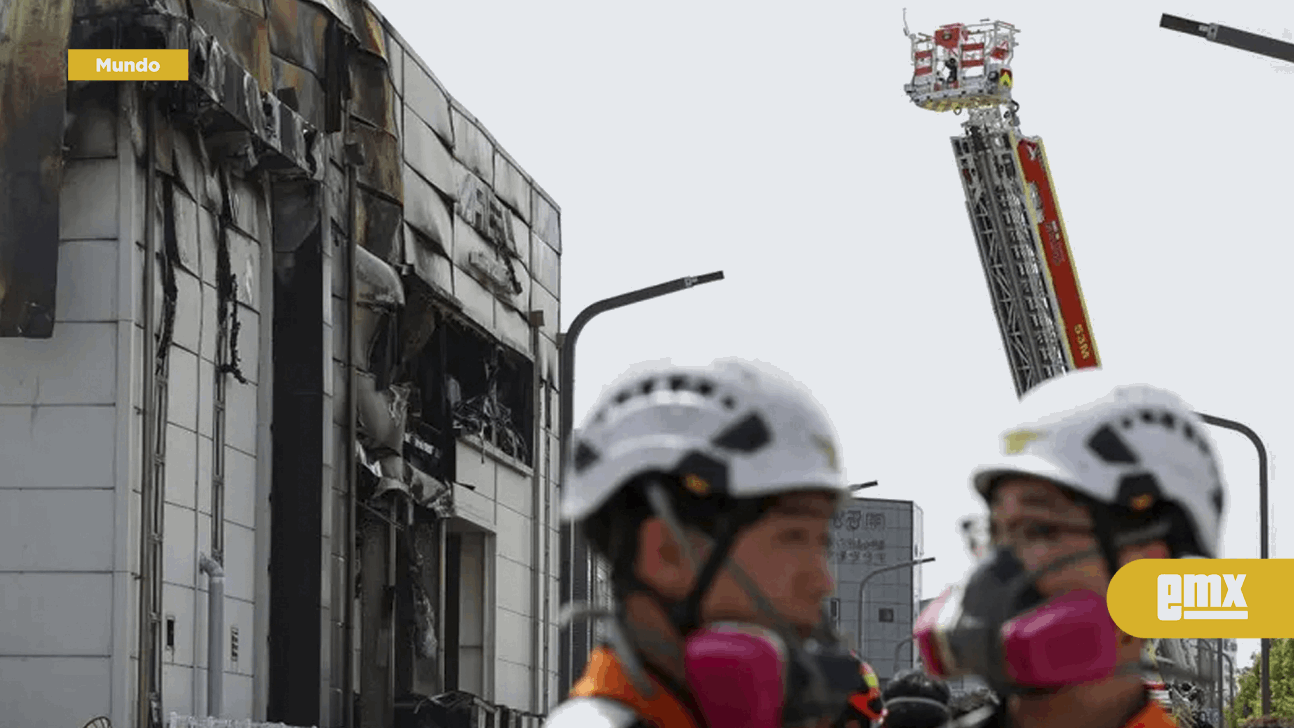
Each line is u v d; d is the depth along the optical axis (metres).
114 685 48.59
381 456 67.69
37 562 49.12
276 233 59.53
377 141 67.25
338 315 63.53
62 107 47.97
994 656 3.36
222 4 54.59
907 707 5.76
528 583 90.19
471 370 81.94
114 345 49.47
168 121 51.12
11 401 49.47
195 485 53.34
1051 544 3.38
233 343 55.53
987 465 3.41
